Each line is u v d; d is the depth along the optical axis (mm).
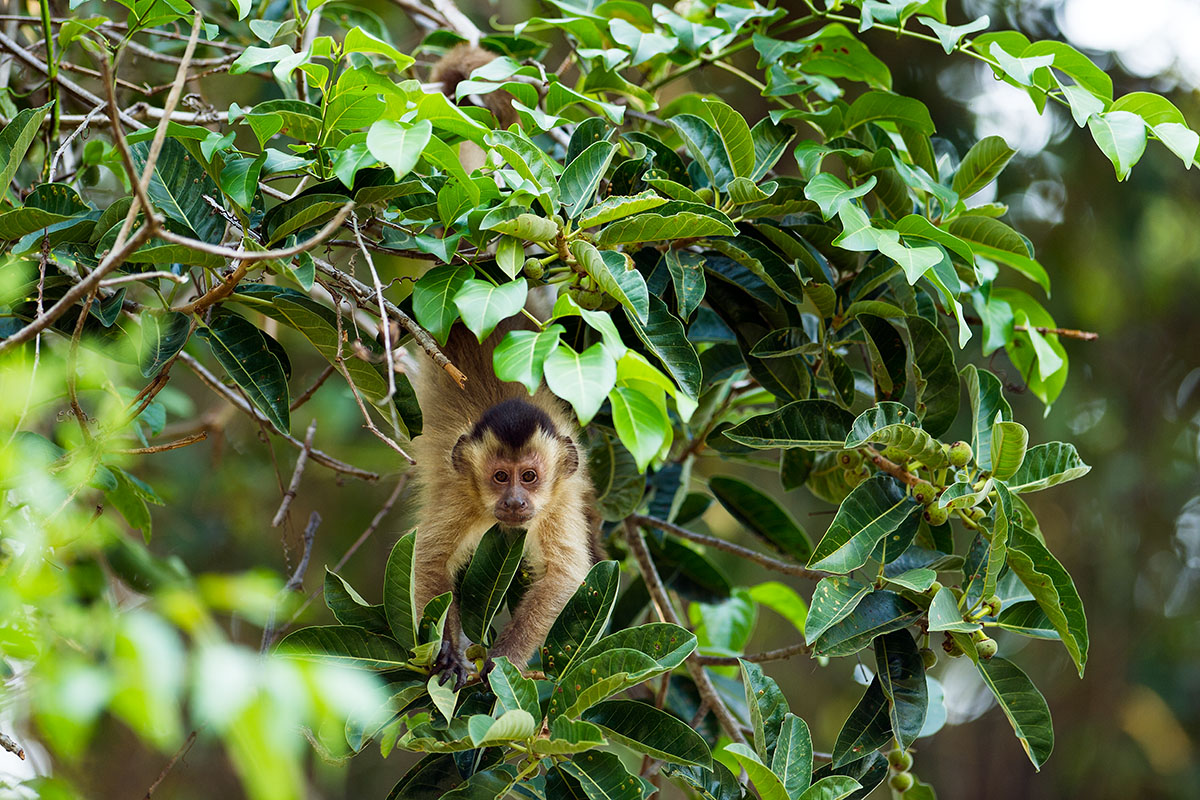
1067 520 14945
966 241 6555
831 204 5766
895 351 6273
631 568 8750
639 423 4680
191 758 10906
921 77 12844
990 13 12867
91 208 5832
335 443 11297
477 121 6086
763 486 13930
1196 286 14078
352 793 13234
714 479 8000
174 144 5562
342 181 5156
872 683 5656
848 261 6609
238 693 2580
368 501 12336
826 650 5410
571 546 7105
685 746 5051
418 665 5125
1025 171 13086
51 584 3732
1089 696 15094
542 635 6820
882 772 5793
